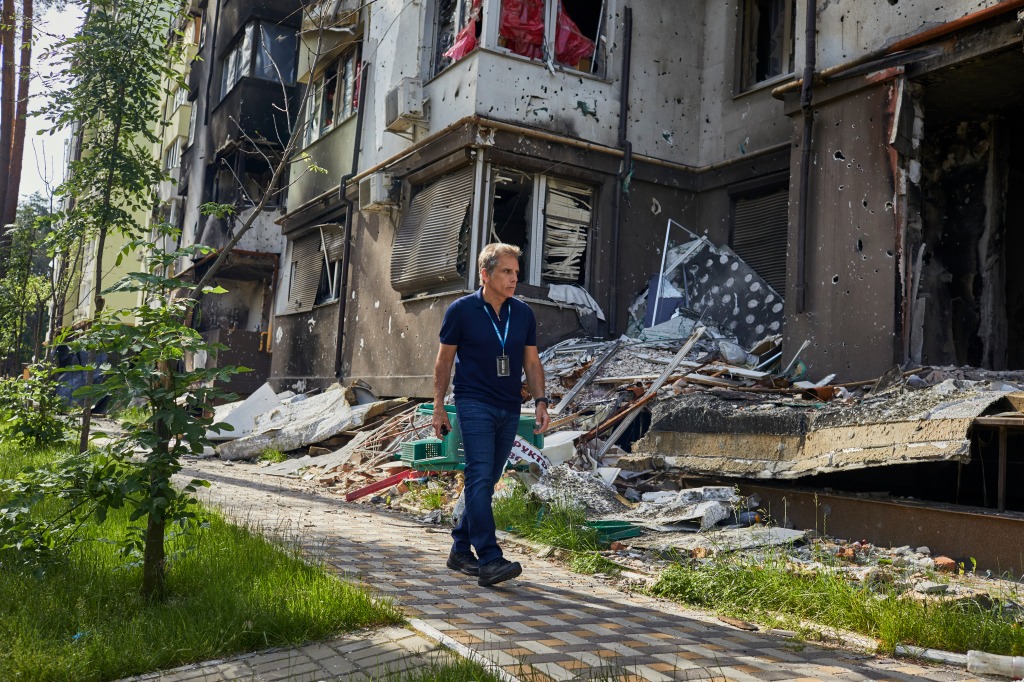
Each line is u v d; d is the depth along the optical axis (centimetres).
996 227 938
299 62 2008
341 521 679
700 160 1327
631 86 1289
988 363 926
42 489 391
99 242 944
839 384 866
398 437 1091
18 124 1611
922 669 329
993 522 526
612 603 432
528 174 1233
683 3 1336
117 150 945
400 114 1281
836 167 936
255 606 347
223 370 395
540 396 494
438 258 1239
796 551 563
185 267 2320
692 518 646
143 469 384
